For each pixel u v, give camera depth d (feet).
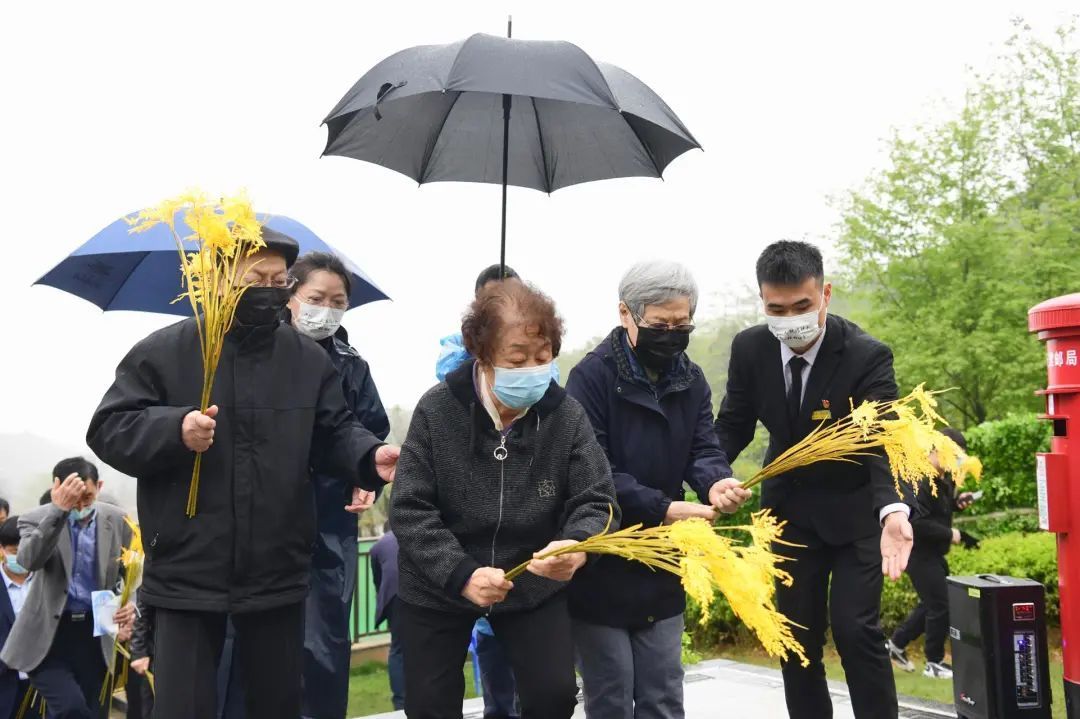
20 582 21.38
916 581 26.37
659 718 12.16
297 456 10.66
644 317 11.94
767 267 12.72
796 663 13.97
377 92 13.69
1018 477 35.99
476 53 13.21
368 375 15.12
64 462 19.88
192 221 9.94
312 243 17.63
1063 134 51.98
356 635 35.09
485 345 9.67
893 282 52.95
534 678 9.82
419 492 9.91
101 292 17.69
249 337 10.66
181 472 10.19
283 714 10.68
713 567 7.80
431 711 9.93
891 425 9.82
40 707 21.24
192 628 10.16
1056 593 30.48
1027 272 49.55
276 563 10.45
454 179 15.99
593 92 13.00
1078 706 15.17
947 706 19.19
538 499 10.09
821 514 13.43
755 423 14.65
